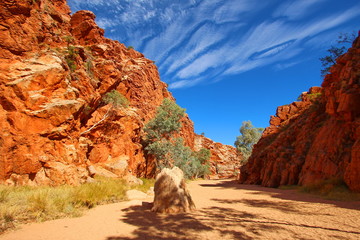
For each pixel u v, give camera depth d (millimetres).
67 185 13742
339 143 15344
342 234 4512
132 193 13109
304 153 22312
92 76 26250
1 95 14273
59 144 15672
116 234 4898
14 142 13594
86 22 33969
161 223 5934
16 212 6238
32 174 13695
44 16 22594
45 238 4621
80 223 6012
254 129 55938
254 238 4430
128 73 40281
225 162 87812
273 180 23703
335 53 25109
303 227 5180
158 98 50438
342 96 15328
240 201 10562
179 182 8570
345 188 11797
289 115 41906
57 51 20797
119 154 26016
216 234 4762
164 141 31906
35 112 14945
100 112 26438
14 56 16562
